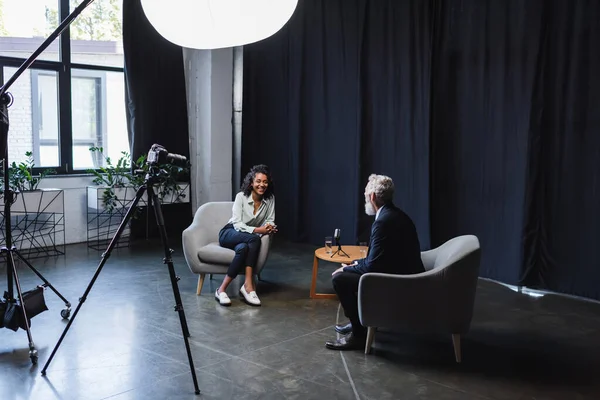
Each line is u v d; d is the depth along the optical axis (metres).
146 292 4.49
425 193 5.44
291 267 5.48
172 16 1.74
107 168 6.40
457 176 5.23
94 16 6.40
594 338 3.65
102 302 4.21
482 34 4.95
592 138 4.36
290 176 6.74
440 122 5.32
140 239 6.64
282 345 3.44
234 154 7.26
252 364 3.14
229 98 7.12
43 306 3.40
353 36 5.98
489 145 4.97
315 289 4.61
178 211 7.10
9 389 2.77
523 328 3.83
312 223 6.60
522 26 4.66
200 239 4.45
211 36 1.81
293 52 6.49
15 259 5.48
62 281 4.77
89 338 3.47
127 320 3.82
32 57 2.60
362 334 3.45
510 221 4.86
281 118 6.81
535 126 4.61
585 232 4.46
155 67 6.64
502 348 3.45
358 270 3.40
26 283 4.68
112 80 6.62
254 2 1.71
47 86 6.10
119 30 6.60
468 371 3.10
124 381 2.89
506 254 4.91
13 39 5.88
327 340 3.54
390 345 3.47
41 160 6.14
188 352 2.76
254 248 4.28
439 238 5.41
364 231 6.05
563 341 3.59
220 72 6.98
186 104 7.01
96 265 5.34
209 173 7.05
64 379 2.89
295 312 4.10
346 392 2.81
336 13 6.09
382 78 5.74
